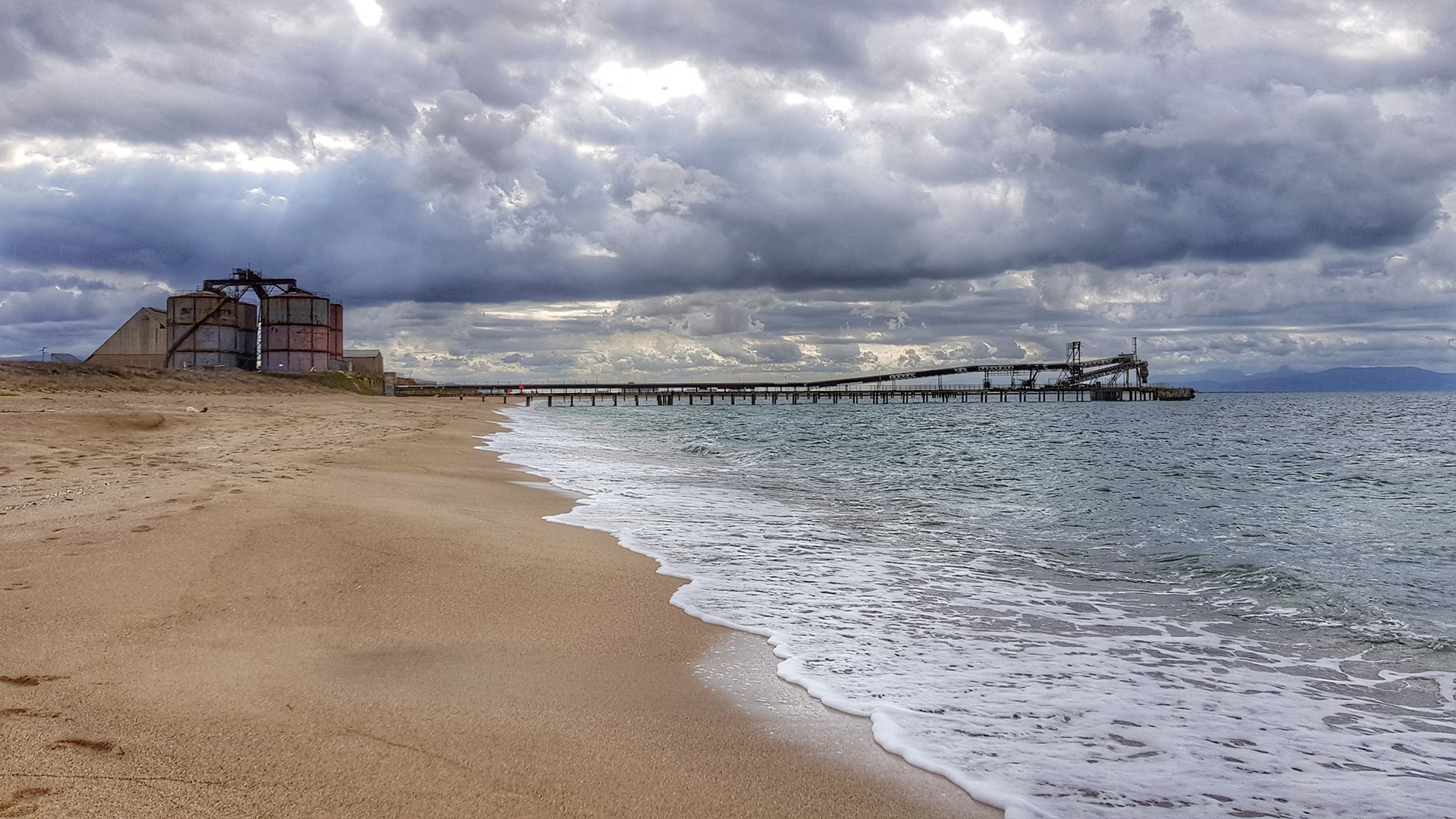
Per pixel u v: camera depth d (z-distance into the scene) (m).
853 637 6.15
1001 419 68.44
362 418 37.66
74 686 4.19
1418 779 4.04
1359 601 7.72
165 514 8.16
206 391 58.53
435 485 13.52
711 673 5.16
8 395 30.80
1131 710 4.85
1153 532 11.74
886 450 29.02
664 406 111.88
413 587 6.60
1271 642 6.38
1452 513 13.98
